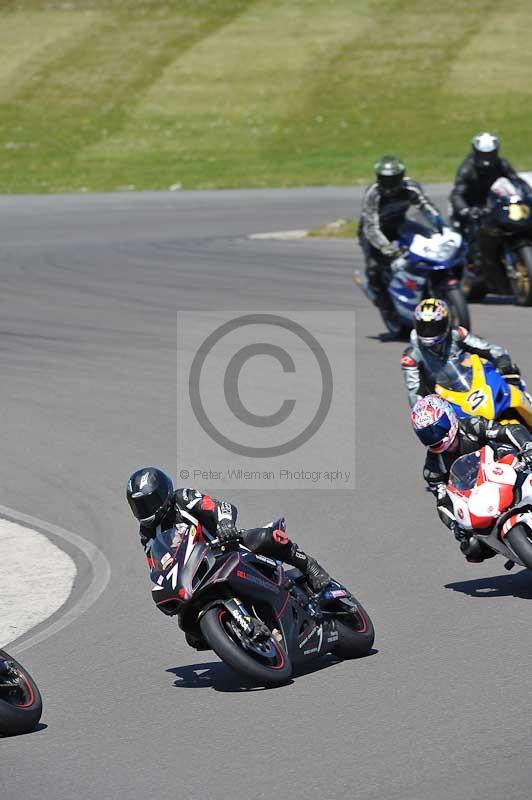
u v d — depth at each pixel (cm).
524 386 3675
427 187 13162
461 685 2342
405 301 5812
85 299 7419
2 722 2248
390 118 17450
